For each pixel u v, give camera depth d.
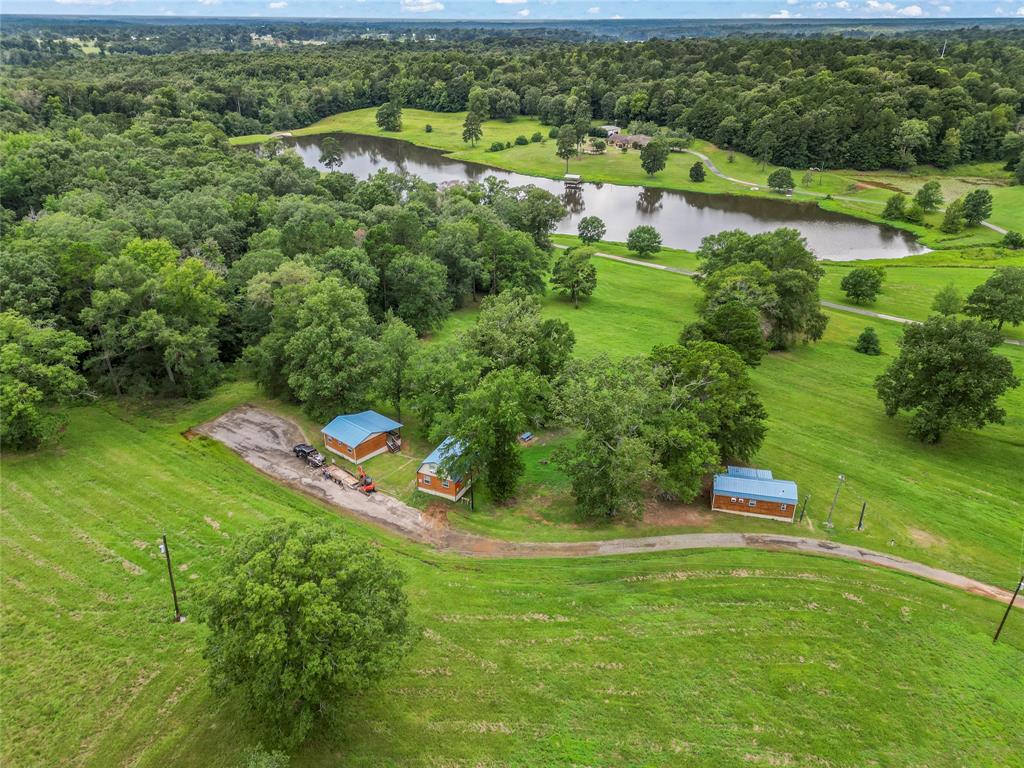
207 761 27.42
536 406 50.84
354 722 29.20
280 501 46.56
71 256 60.34
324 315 57.94
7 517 42.81
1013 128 193.12
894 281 112.00
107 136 120.06
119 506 44.69
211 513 44.41
